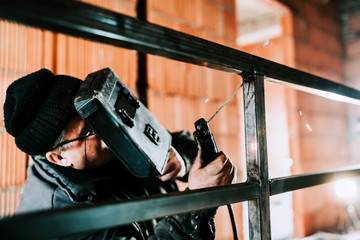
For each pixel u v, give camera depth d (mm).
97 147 865
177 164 1083
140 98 2209
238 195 635
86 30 438
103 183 915
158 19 2377
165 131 950
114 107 713
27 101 768
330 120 4406
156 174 767
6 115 811
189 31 2633
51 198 821
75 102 676
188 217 771
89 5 437
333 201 4285
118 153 705
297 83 786
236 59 657
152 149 787
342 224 4066
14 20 394
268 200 705
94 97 661
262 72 710
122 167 1001
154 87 2291
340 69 4812
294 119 3838
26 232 371
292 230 3791
